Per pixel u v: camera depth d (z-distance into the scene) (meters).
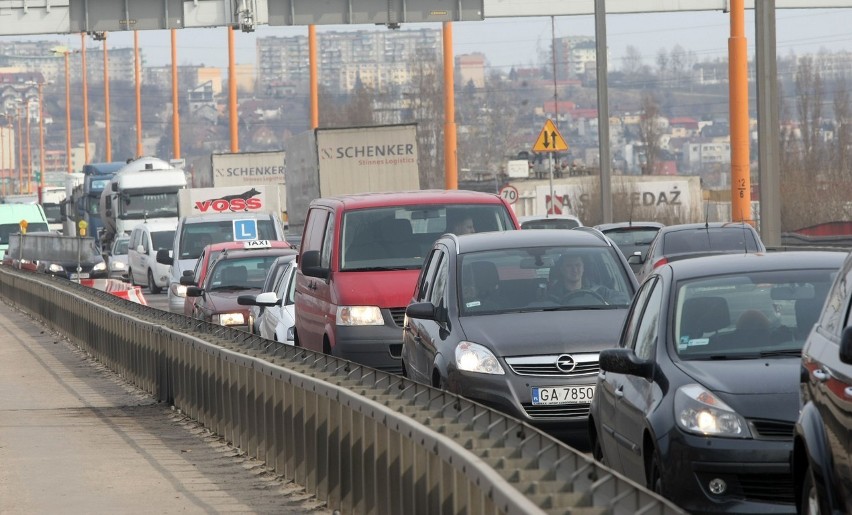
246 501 25.38
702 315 22.95
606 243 34.03
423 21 102.88
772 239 70.25
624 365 22.34
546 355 29.83
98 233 162.12
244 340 34.88
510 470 15.64
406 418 19.64
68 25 101.62
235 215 91.56
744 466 20.09
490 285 32.75
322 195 96.38
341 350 40.91
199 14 101.94
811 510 17.56
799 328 22.61
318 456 24.97
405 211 43.53
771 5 70.12
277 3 101.56
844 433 16.20
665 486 20.72
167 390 43.84
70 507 25.11
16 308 101.38
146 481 28.09
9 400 46.38
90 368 57.75
